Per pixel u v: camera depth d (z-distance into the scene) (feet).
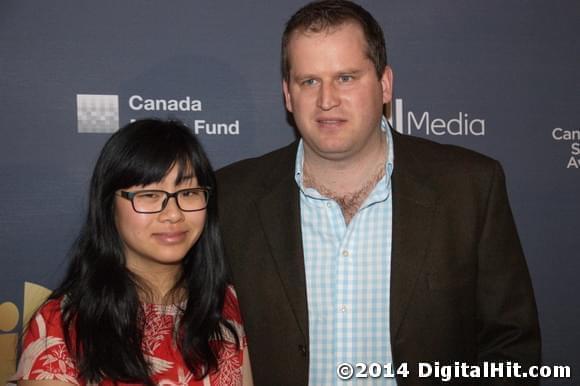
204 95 7.70
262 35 7.80
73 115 7.42
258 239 6.12
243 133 7.80
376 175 6.02
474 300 6.03
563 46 8.36
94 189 5.12
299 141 6.50
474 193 5.97
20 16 7.28
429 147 6.33
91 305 4.92
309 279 5.91
